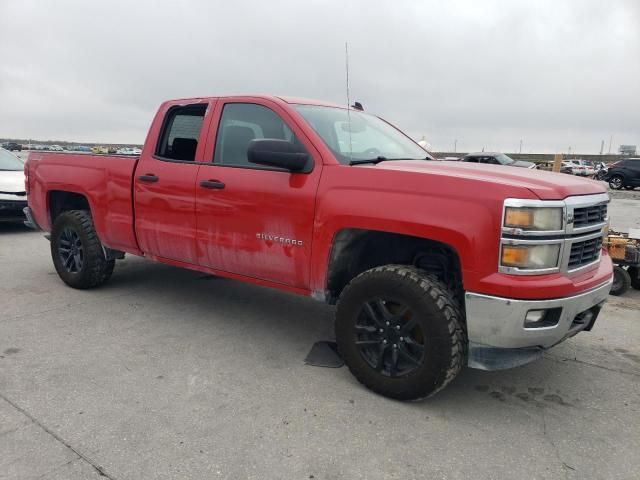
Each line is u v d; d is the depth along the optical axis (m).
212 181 3.97
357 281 3.27
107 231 4.90
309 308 5.07
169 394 3.21
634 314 5.12
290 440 2.76
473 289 2.84
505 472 2.56
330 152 3.49
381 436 2.83
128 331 4.27
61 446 2.63
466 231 2.82
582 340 4.36
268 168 3.71
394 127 4.90
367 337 3.32
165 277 6.01
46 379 3.35
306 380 3.47
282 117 3.75
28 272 6.14
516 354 2.95
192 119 4.36
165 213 4.34
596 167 46.16
